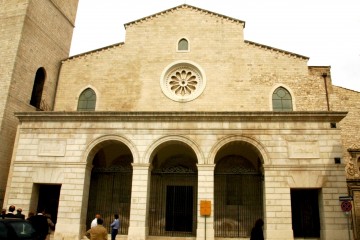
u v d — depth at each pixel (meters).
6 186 21.12
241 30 25.31
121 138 19.83
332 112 18.95
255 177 23.02
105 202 23.30
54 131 20.41
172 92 24.34
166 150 23.34
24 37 23.47
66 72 26.25
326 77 24.05
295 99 23.50
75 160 19.75
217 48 24.92
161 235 21.56
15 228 11.20
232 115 19.34
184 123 19.69
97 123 20.25
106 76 25.28
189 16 26.05
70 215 18.84
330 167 18.34
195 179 23.45
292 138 18.94
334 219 17.59
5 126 21.50
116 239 18.84
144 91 24.36
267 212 17.89
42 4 25.70
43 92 24.92
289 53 24.48
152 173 20.47
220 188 23.17
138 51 25.47
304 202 21.72
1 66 22.69
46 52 25.80
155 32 25.86
